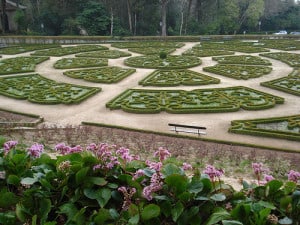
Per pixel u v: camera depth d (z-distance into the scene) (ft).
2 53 146.30
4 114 68.80
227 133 57.26
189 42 190.08
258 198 16.07
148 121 63.77
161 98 76.69
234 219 13.76
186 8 254.06
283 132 55.67
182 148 47.21
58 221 15.79
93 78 96.58
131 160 19.01
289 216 14.78
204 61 124.47
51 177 16.61
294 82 90.43
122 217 14.78
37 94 80.74
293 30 296.30
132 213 14.46
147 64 116.26
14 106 74.02
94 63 118.52
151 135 55.16
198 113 68.33
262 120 62.13
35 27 219.20
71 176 16.48
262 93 79.87
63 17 220.23
